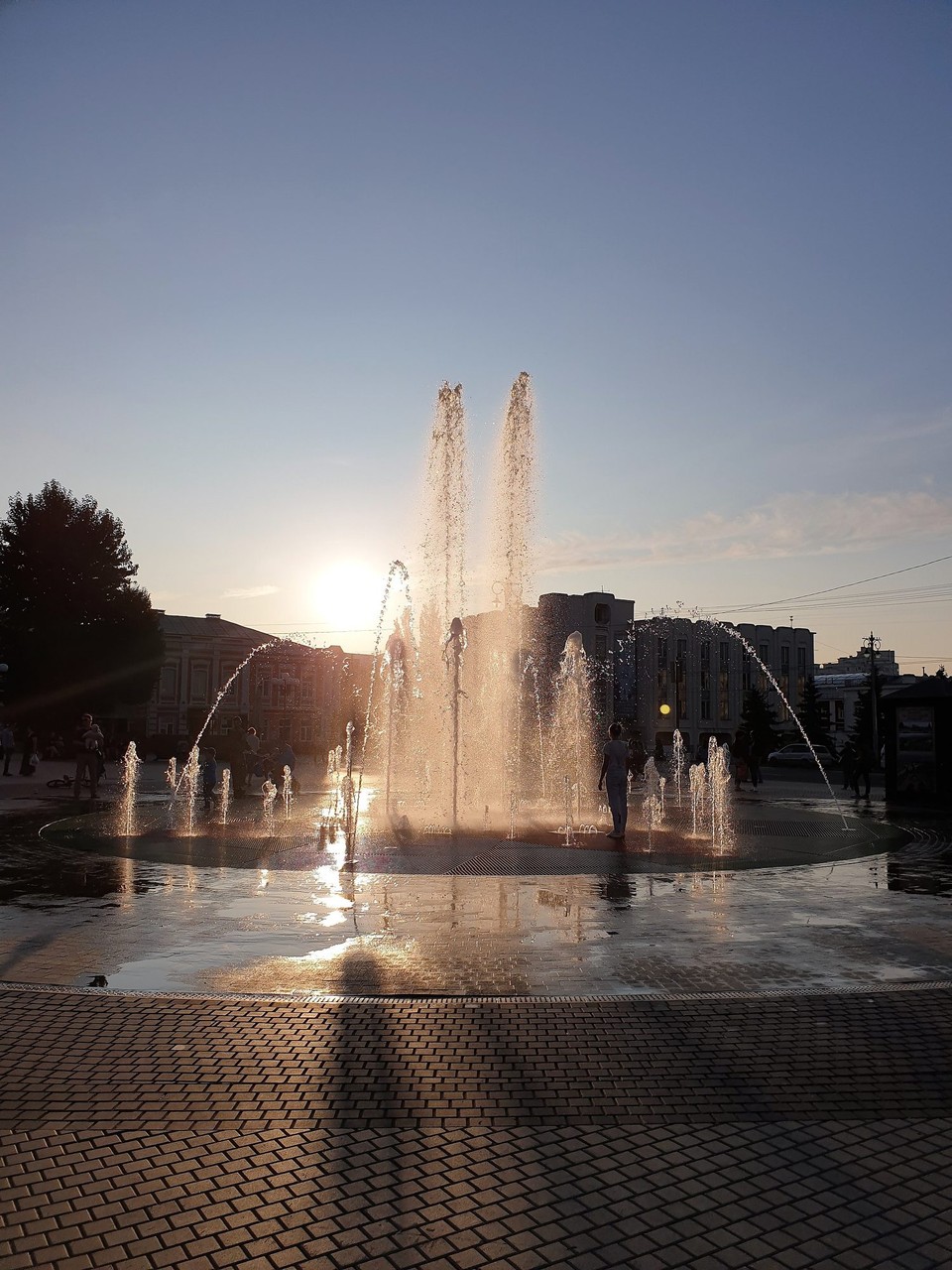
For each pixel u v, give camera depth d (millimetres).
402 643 23297
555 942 8148
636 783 35125
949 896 10492
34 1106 4637
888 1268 3289
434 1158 4105
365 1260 3318
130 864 12625
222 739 30906
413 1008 6211
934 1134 4402
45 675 54938
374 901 9961
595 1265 3299
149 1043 5547
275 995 6480
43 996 6473
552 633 80188
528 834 16062
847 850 14414
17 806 22516
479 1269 3273
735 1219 3607
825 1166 4062
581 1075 5098
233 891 10555
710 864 12750
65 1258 3309
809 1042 5645
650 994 6586
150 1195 3764
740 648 90688
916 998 6539
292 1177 3922
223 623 85125
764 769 51156
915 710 23594
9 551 57875
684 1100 4770
